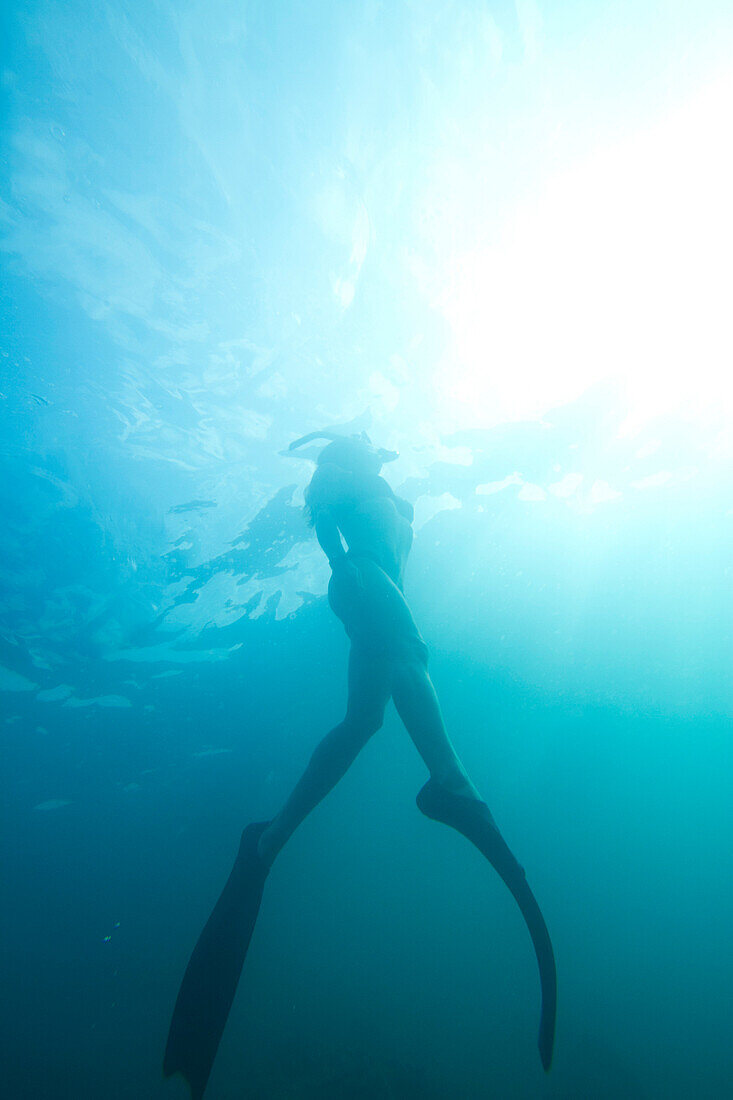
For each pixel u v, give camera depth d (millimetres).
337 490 1968
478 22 3898
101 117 3168
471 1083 4691
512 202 4973
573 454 5945
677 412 5574
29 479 4434
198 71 3275
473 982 6137
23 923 6312
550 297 5605
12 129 3012
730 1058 4965
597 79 4496
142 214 3568
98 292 3760
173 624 5879
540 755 9320
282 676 7348
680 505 6465
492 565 6984
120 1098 4469
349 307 4621
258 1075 4789
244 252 3973
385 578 1594
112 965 5988
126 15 2916
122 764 6699
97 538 4945
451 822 1153
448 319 5223
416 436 5652
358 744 1293
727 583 7207
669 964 6184
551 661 8125
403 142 4219
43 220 3357
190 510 5227
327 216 4164
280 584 6234
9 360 3832
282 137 3730
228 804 7945
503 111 4453
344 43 3592
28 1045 4863
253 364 4508
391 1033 5262
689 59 4508
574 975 6168
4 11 2684
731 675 8125
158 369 4262
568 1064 4887
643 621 7773
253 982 6160
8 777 6156
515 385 5781
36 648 5230
